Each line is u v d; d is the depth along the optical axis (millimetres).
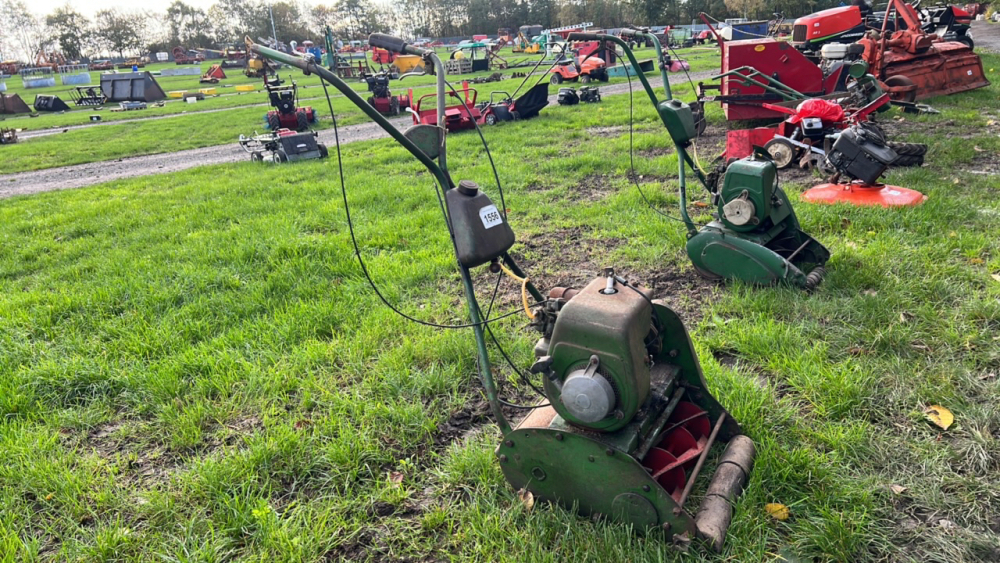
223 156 15609
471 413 3773
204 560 2760
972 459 2990
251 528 2951
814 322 4266
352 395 3945
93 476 3398
